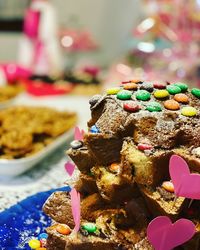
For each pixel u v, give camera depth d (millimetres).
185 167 340
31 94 1133
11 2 1664
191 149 360
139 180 353
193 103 391
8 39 1711
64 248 389
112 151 376
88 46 1399
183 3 1015
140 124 363
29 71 1238
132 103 378
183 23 1031
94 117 404
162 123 365
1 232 455
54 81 1200
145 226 374
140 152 353
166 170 360
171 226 351
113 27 1572
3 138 650
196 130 365
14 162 602
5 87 1001
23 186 599
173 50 1052
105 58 1595
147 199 360
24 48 1305
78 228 382
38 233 463
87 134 371
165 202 352
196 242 358
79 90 1163
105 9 1549
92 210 402
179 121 366
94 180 396
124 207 389
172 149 358
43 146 685
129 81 427
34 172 645
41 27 1277
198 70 1017
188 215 362
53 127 724
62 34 1364
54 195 423
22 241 448
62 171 651
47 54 1296
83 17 1569
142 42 1120
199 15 997
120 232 385
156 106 376
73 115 818
